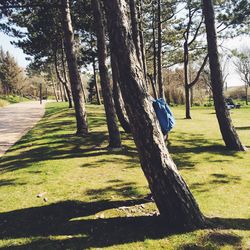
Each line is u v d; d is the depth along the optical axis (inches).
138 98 210.5
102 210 257.6
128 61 210.5
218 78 470.9
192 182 325.7
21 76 3518.7
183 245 197.9
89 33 1240.8
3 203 278.4
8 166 409.4
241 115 1141.1
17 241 212.7
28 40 1165.7
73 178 342.3
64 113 1063.6
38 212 257.3
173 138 572.4
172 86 2043.6
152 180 215.2
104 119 855.7
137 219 234.4
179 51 1332.4
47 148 502.9
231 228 217.5
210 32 460.1
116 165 391.2
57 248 202.4
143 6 963.3
